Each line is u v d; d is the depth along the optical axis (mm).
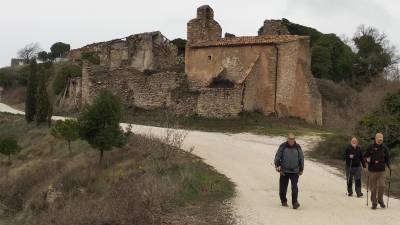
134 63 56281
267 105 37500
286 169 14383
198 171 18688
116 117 24297
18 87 73625
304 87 38406
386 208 14555
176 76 40938
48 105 39531
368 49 67562
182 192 15227
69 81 53344
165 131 28750
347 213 13711
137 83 42875
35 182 25547
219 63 39938
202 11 43125
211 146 26094
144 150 23062
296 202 14156
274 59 37281
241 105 35688
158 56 55438
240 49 38812
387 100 28453
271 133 31891
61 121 30938
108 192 17703
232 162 21750
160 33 56031
